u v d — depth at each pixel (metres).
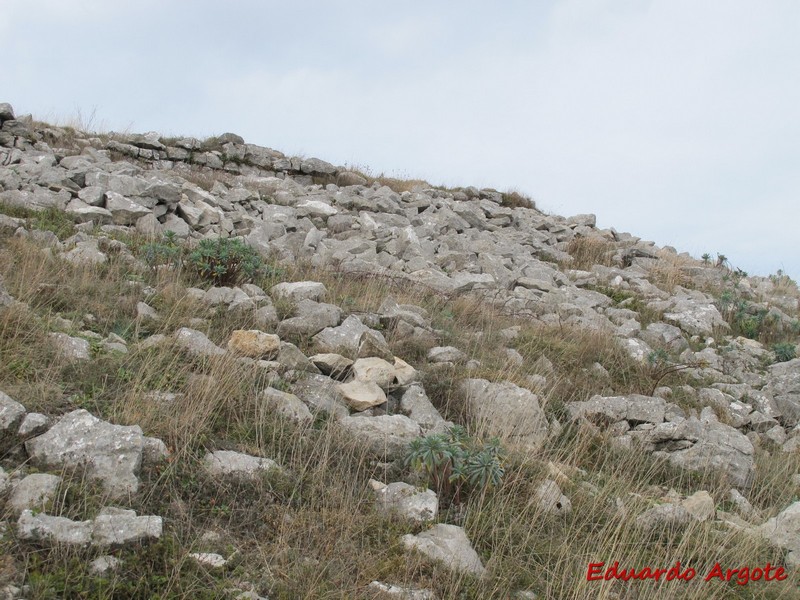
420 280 10.53
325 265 10.21
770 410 8.65
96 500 4.21
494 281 11.15
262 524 4.52
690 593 4.65
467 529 4.89
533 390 7.29
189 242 10.09
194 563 3.98
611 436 6.98
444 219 15.20
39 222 9.20
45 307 6.62
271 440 5.32
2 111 14.60
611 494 5.77
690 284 14.78
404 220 14.41
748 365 10.33
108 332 6.49
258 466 4.89
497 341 8.62
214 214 11.62
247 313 7.48
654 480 6.52
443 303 9.68
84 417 4.65
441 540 4.59
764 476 6.85
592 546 4.96
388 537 4.61
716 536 5.36
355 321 7.45
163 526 4.20
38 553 3.76
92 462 4.42
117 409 5.12
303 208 13.75
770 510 6.19
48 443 4.47
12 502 4.02
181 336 6.28
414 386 6.51
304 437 5.39
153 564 3.90
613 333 9.86
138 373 5.66
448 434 5.74
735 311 12.79
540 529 5.07
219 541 4.27
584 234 18.12
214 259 8.50
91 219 9.82
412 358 7.45
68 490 4.20
